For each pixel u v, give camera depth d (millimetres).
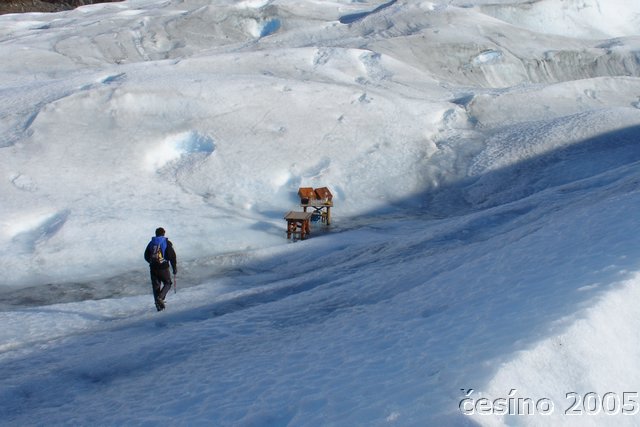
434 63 42969
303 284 14039
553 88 35344
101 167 24281
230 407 6215
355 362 6738
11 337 12672
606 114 29656
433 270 11766
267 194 24156
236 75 32469
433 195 24828
